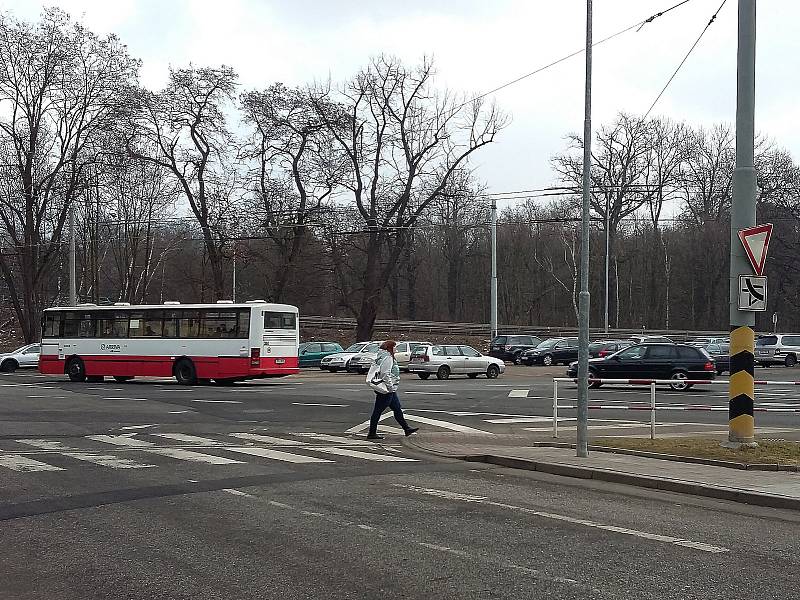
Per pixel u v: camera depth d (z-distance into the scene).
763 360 51.50
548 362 50.12
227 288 62.66
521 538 7.70
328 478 11.37
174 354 32.34
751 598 5.85
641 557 7.01
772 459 12.28
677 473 11.50
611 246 70.88
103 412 21.25
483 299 82.25
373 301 50.19
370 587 6.05
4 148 46.97
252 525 8.21
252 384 32.62
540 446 15.03
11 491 10.17
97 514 8.75
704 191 67.88
